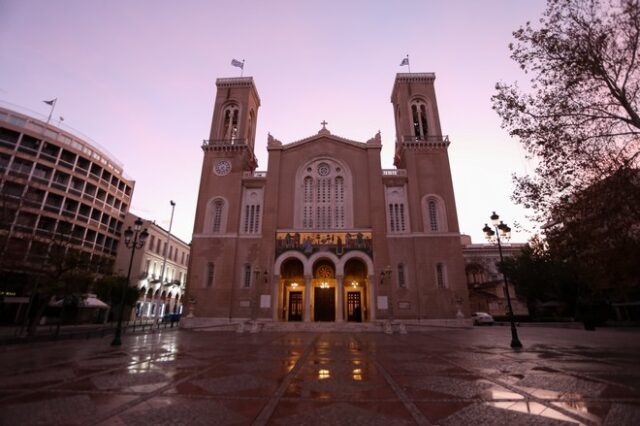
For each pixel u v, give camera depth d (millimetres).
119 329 18984
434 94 43906
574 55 14055
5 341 19188
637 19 13398
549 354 14648
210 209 39156
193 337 24625
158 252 57250
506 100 15859
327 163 41281
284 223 38719
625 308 41219
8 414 6238
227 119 45188
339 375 9984
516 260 47844
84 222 44844
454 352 15594
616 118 13992
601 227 13609
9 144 39750
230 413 6363
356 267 39219
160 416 6156
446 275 35688
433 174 39469
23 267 22438
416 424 5754
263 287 35656
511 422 5840
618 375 9820
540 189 15117
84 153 45812
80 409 6559
